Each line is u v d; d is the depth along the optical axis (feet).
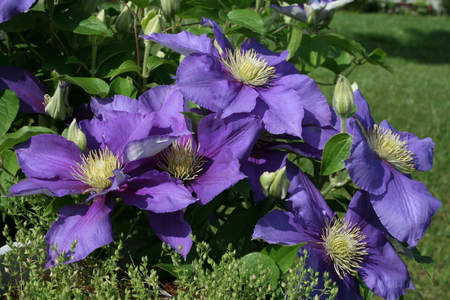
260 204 1.86
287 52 1.95
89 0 2.09
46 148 1.70
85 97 2.19
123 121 1.75
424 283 4.24
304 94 1.86
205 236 1.95
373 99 8.86
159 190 1.63
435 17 24.97
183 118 1.76
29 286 1.62
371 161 1.77
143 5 2.12
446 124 7.77
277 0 2.66
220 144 1.75
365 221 1.85
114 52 2.08
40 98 2.04
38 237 1.62
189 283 1.68
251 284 1.61
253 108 1.77
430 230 4.98
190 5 2.23
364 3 26.04
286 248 1.71
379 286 1.79
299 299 1.68
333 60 2.48
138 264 1.88
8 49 2.25
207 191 1.67
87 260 1.76
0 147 1.71
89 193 1.70
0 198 1.87
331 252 1.78
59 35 2.24
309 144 1.88
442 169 6.15
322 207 1.83
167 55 2.31
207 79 1.79
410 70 11.87
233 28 2.21
